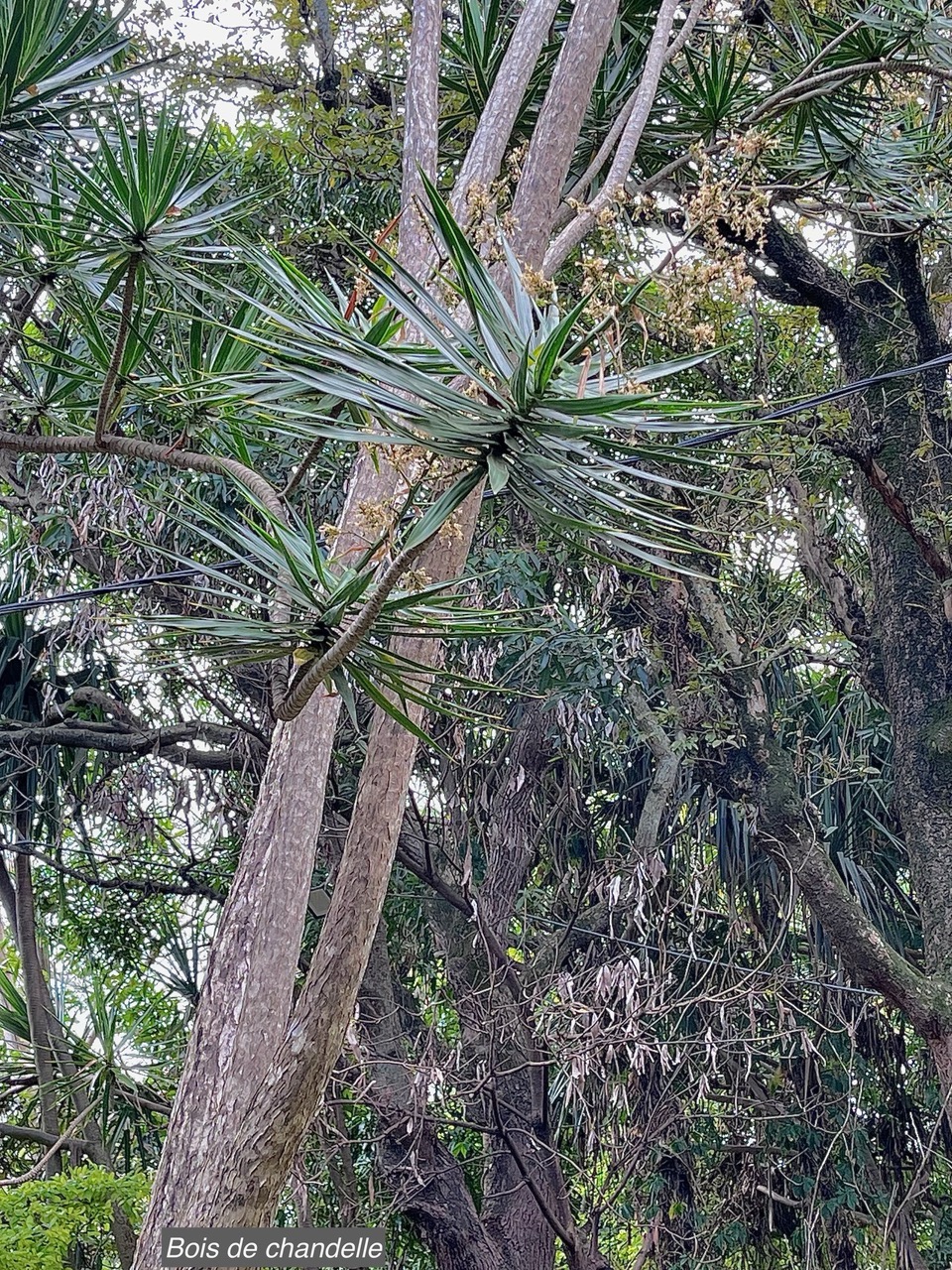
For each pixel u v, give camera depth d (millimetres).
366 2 6656
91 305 3346
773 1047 7738
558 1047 6039
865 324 6387
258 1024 2713
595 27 3311
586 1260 6824
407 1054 7223
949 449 6168
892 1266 7500
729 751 6191
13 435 2875
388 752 2633
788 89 4164
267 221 6324
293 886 2807
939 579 5898
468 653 6637
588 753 7480
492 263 2688
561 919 7805
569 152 3225
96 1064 6949
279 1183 2467
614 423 1755
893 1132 7984
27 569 7297
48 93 3525
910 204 4988
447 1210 6980
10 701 7508
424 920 8336
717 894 7859
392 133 6199
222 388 2854
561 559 6520
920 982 5625
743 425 2037
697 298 2209
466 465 1767
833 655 7227
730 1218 7578
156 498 5609
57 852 7750
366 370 1680
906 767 6078
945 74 4277
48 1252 4543
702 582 6387
